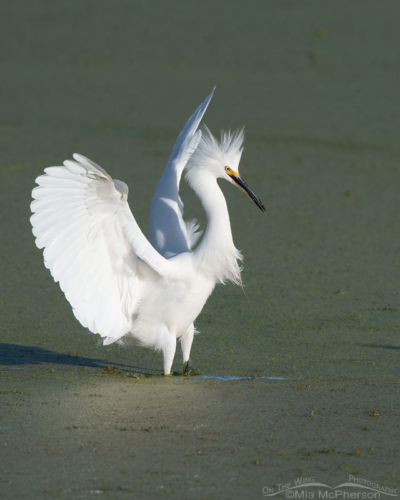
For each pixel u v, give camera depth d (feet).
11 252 56.49
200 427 27.76
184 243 35.65
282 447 26.18
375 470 24.61
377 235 63.72
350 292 50.26
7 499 22.16
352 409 30.04
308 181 79.00
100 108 104.58
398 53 133.39
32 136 91.50
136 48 137.39
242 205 71.10
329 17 154.51
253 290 50.26
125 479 23.52
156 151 86.63
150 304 33.68
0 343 39.37
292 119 101.14
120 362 37.45
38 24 151.02
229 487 23.20
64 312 45.14
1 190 72.18
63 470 24.06
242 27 148.77
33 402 30.04
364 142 93.20
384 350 39.50
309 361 37.55
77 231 30.86
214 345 40.29
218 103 107.55
